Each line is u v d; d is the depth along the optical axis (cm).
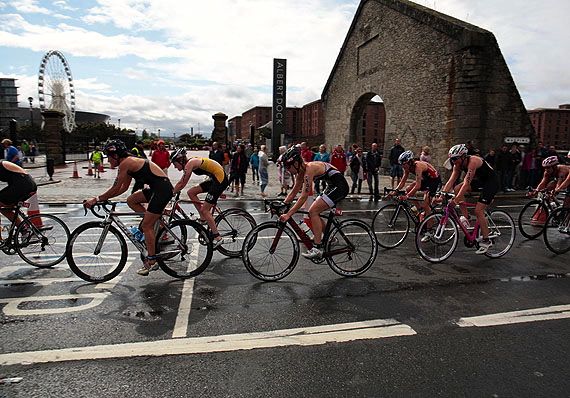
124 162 468
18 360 308
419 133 1791
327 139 2930
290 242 512
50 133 2627
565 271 559
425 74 1734
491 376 294
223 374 292
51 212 987
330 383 282
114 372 293
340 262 524
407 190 703
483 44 1491
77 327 366
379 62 2106
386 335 356
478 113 1520
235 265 569
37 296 441
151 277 511
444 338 352
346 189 517
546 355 324
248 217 637
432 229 598
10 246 537
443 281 509
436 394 271
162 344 335
